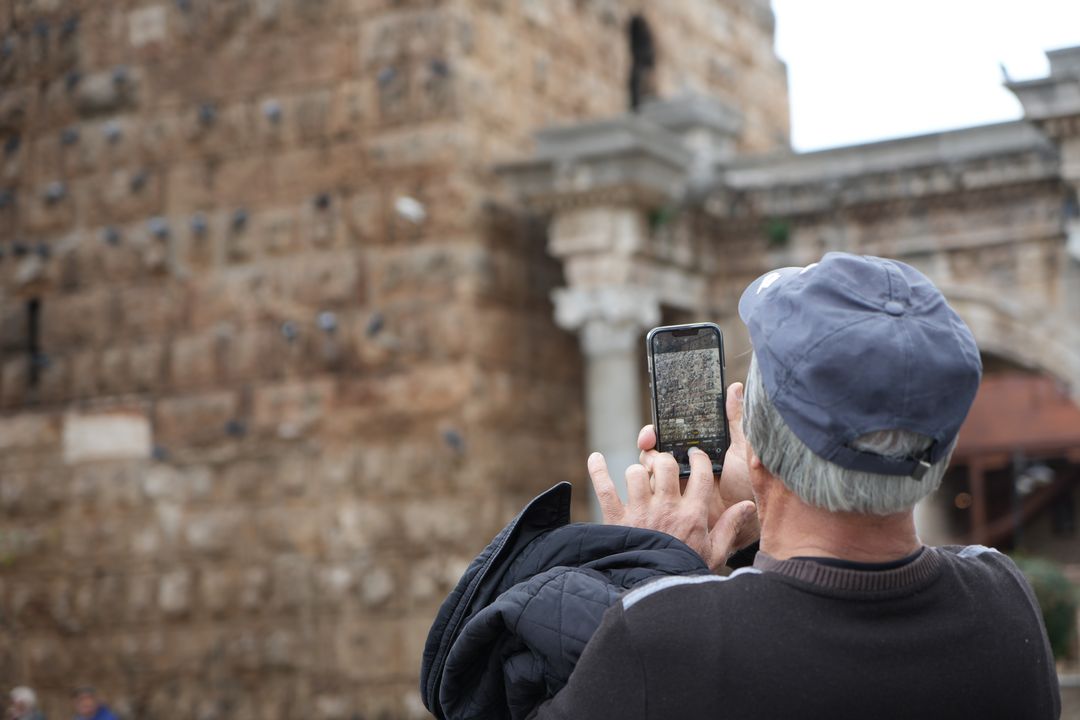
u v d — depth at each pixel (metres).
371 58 16.45
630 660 2.18
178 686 16.77
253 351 16.78
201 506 16.88
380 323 16.08
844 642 2.16
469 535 15.51
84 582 17.44
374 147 16.34
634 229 15.73
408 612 15.66
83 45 18.09
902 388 2.14
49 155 18.17
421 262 16.00
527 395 16.50
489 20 16.70
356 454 16.11
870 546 2.26
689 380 2.89
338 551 16.08
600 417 15.67
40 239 18.16
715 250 17.70
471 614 2.68
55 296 18.00
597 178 15.44
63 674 17.42
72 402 17.80
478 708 2.57
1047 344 15.73
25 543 17.81
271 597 16.36
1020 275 15.94
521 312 16.58
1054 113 14.52
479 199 16.11
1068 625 15.50
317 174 16.64
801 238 17.27
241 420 16.77
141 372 17.41
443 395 15.74
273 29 17.00
